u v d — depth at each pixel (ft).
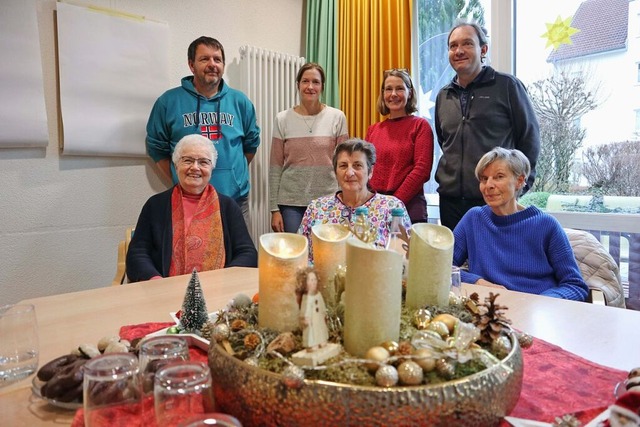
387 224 6.13
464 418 1.88
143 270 6.16
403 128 8.86
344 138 10.14
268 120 11.91
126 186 9.87
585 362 2.94
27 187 8.63
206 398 2.05
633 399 2.09
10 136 8.22
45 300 4.53
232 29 11.54
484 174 5.90
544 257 5.62
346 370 1.95
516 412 2.35
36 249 8.79
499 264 5.76
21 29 8.25
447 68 10.75
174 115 9.45
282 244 2.54
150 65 9.98
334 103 11.97
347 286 2.13
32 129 8.46
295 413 1.86
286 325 2.35
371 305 2.07
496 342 2.27
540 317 3.87
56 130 8.89
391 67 10.86
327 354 2.05
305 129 9.97
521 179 5.88
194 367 2.11
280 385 1.91
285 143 10.19
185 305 3.49
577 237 6.66
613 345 3.26
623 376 2.75
